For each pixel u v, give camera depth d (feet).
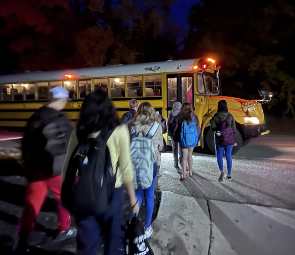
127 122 14.24
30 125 8.93
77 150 6.58
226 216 12.34
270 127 50.16
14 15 60.08
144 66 28.02
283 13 46.03
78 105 30.40
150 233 10.34
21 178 17.80
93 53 61.46
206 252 9.59
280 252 9.57
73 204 6.36
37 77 33.55
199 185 16.87
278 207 13.37
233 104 25.90
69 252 9.47
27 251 9.45
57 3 58.44
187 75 26.40
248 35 49.21
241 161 23.36
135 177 9.48
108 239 6.95
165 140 26.78
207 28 55.98
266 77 48.49
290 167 21.13
